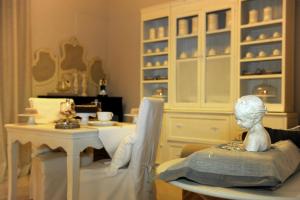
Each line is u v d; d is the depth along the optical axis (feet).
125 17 15.57
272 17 10.03
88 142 7.09
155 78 13.29
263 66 10.36
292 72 10.19
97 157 9.06
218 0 10.94
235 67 10.57
